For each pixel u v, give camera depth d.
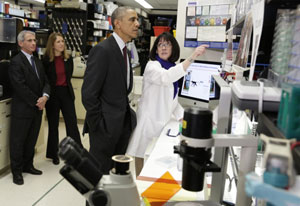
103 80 2.09
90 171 0.67
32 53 3.33
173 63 2.43
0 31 3.63
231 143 0.70
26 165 3.33
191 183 0.70
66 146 0.66
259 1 0.93
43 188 3.04
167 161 1.56
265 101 0.65
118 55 2.11
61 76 3.67
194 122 0.64
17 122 3.06
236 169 1.08
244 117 1.56
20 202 2.75
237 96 0.69
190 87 2.66
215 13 2.83
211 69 2.46
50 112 3.65
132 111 2.34
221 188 0.98
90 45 6.42
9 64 3.08
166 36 2.31
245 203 0.77
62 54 3.67
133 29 2.13
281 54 0.69
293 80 0.60
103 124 2.14
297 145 0.45
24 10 11.09
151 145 2.12
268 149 0.44
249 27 1.12
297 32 0.60
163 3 11.63
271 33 1.13
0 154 3.14
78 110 5.34
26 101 3.03
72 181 0.69
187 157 0.66
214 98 1.25
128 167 0.70
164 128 2.29
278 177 0.42
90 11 6.44
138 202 0.71
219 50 2.97
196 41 3.04
